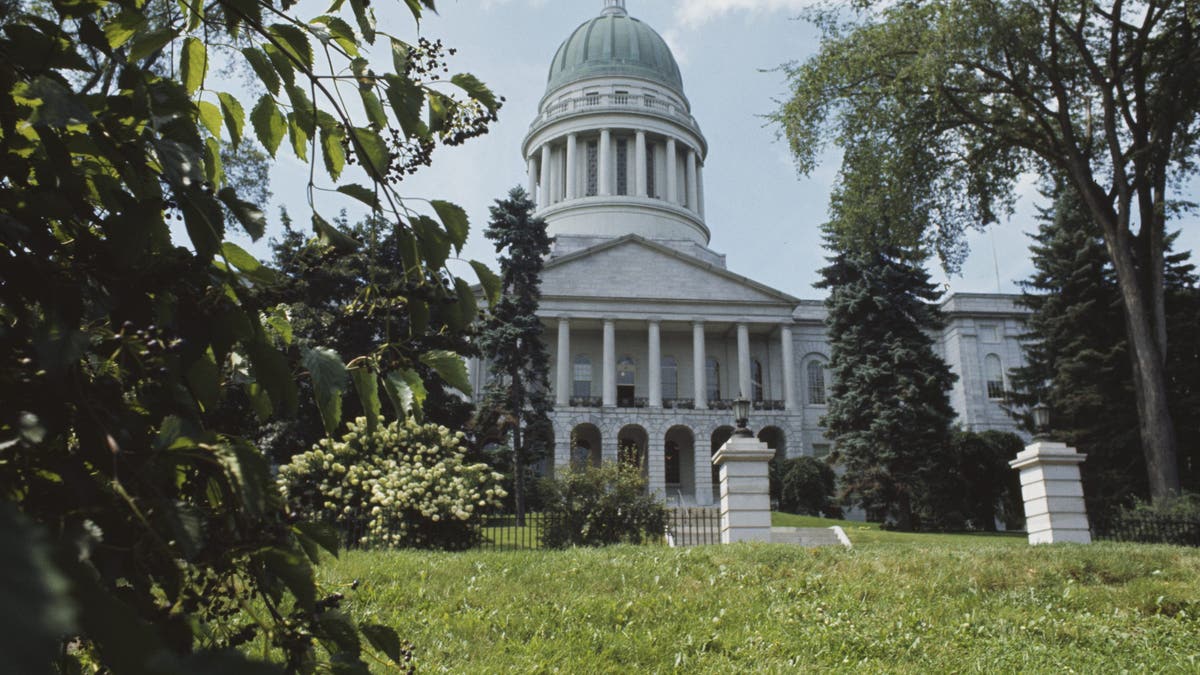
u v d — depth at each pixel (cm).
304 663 209
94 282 210
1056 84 2456
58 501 169
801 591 1083
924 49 2344
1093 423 3550
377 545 1711
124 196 203
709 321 6034
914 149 2716
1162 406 2330
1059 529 1734
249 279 235
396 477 1753
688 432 6144
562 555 1252
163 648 108
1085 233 3819
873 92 2655
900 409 3928
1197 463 3347
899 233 2822
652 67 7844
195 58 269
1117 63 2416
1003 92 2562
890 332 4153
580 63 7862
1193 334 3388
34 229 195
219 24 268
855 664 820
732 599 1029
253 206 221
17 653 60
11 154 209
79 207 212
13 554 67
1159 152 2439
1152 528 1905
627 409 5769
